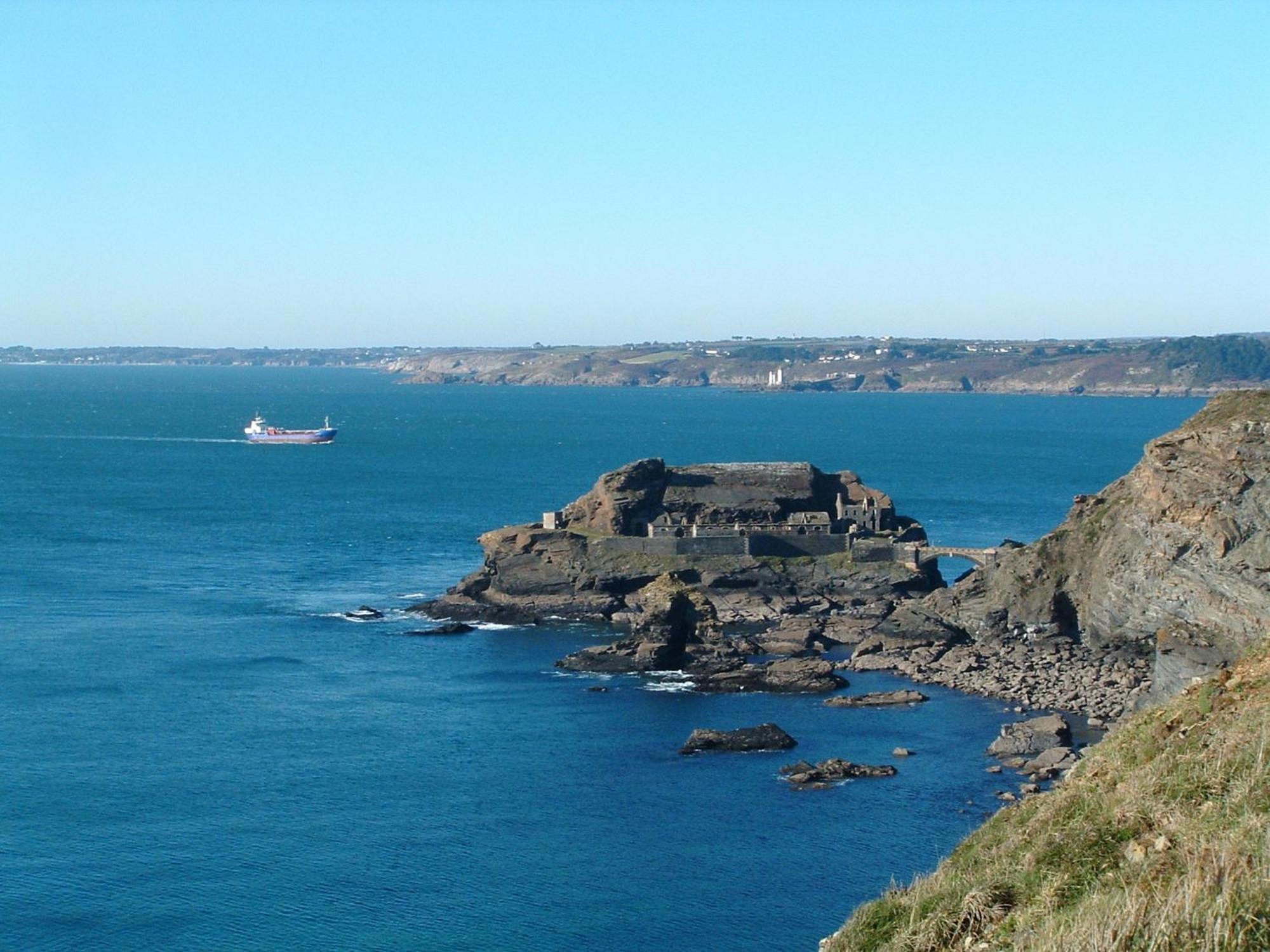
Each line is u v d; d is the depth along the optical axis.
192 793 102.56
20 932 79.62
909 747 114.88
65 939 78.88
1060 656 146.25
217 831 94.88
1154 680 127.25
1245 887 38.28
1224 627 130.75
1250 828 42.25
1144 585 142.62
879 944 47.38
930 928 45.75
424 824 96.69
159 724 119.94
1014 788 103.56
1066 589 157.25
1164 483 141.12
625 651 145.88
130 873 87.88
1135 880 42.34
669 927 80.56
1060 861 46.94
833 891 84.94
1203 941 36.69
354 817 97.81
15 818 96.69
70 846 92.00
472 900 84.19
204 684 134.12
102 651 146.62
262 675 138.12
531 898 84.38
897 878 86.31
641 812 98.94
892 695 129.88
